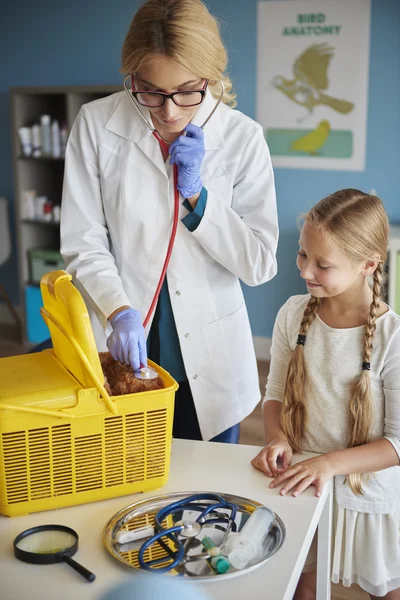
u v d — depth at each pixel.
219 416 1.69
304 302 1.49
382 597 1.53
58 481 1.13
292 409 1.45
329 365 1.42
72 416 1.10
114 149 1.60
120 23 4.25
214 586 0.95
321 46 3.82
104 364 1.28
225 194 1.62
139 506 1.14
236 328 1.70
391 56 3.69
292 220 4.11
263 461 1.28
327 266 1.33
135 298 1.63
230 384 1.70
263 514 1.09
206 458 1.32
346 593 2.09
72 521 1.11
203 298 1.64
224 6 4.01
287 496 1.19
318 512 1.17
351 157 3.90
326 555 1.30
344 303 1.40
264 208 1.62
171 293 1.61
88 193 1.63
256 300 4.26
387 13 3.64
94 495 1.16
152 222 1.59
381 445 1.32
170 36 1.27
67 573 0.98
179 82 1.32
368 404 1.37
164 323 1.64
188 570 0.98
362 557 1.45
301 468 1.25
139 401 1.14
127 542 1.05
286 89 3.96
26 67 4.60
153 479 1.19
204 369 1.66
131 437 1.16
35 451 1.11
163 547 1.03
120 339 1.29
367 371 1.36
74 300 1.11
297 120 3.98
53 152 4.27
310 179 4.02
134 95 1.39
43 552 1.02
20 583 0.96
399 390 1.34
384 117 3.78
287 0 3.84
